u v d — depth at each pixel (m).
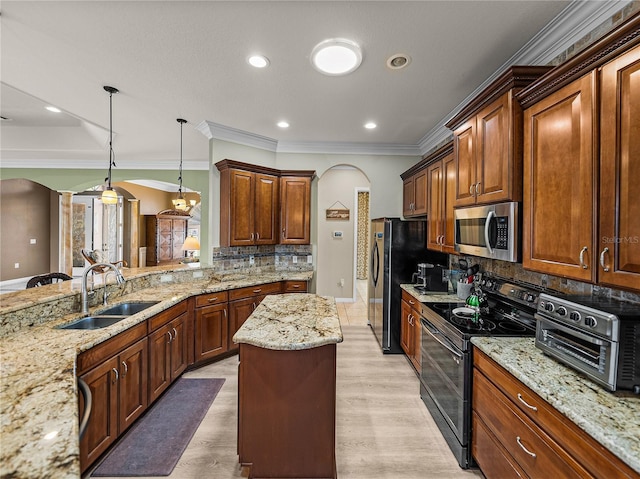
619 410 0.98
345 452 1.88
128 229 8.27
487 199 1.89
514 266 2.22
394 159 4.14
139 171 5.93
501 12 1.62
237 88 2.52
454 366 1.83
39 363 1.31
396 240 3.39
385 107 2.88
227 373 2.88
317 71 2.24
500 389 1.44
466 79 2.34
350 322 4.62
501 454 1.42
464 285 2.52
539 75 1.61
